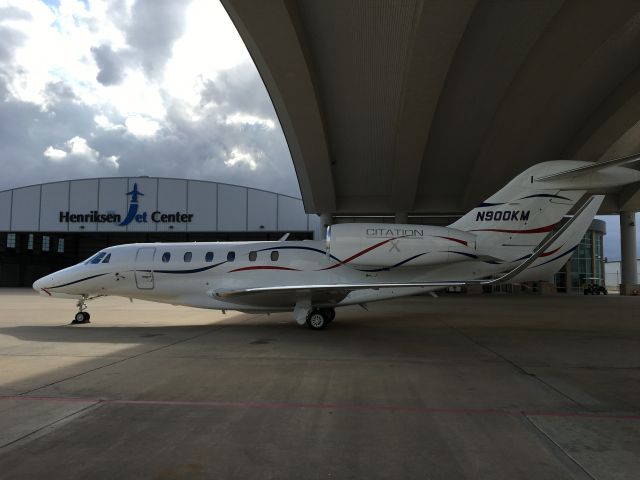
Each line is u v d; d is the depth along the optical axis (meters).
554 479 3.55
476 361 8.23
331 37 16.84
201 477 3.58
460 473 3.65
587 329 12.94
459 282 10.81
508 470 3.71
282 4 14.23
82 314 14.36
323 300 12.48
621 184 11.60
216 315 16.92
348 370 7.44
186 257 13.18
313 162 25.31
